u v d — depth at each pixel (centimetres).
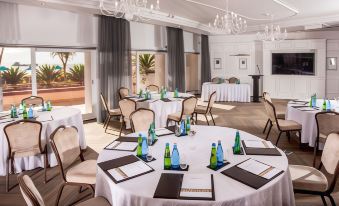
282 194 214
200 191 184
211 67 1256
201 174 210
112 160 241
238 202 177
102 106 750
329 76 1110
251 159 237
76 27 719
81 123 485
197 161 238
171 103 599
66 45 703
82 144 489
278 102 1074
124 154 258
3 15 588
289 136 555
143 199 181
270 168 219
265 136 594
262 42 1170
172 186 191
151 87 812
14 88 1145
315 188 254
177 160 225
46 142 398
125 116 574
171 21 834
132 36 881
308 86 1129
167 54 996
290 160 451
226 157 246
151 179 206
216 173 214
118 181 203
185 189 188
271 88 1182
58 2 574
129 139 299
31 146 367
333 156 266
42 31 655
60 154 279
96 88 769
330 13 795
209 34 1187
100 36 743
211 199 175
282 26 927
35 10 638
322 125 405
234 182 199
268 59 1168
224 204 174
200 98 1146
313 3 671
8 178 357
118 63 787
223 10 738
